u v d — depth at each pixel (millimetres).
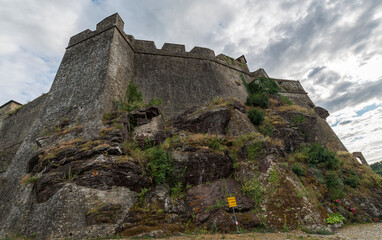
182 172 10555
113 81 15141
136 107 14766
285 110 20078
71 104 14648
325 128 23859
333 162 15461
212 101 17703
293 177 11508
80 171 9469
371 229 9812
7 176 13344
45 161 10523
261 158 11898
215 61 22547
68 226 7988
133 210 8906
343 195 13586
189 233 8422
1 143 21078
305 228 9047
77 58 17516
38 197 9438
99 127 12273
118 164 9766
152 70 18906
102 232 7945
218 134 13930
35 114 19719
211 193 10055
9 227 9766
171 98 17562
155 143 12641
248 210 9633
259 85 24266
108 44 16453
